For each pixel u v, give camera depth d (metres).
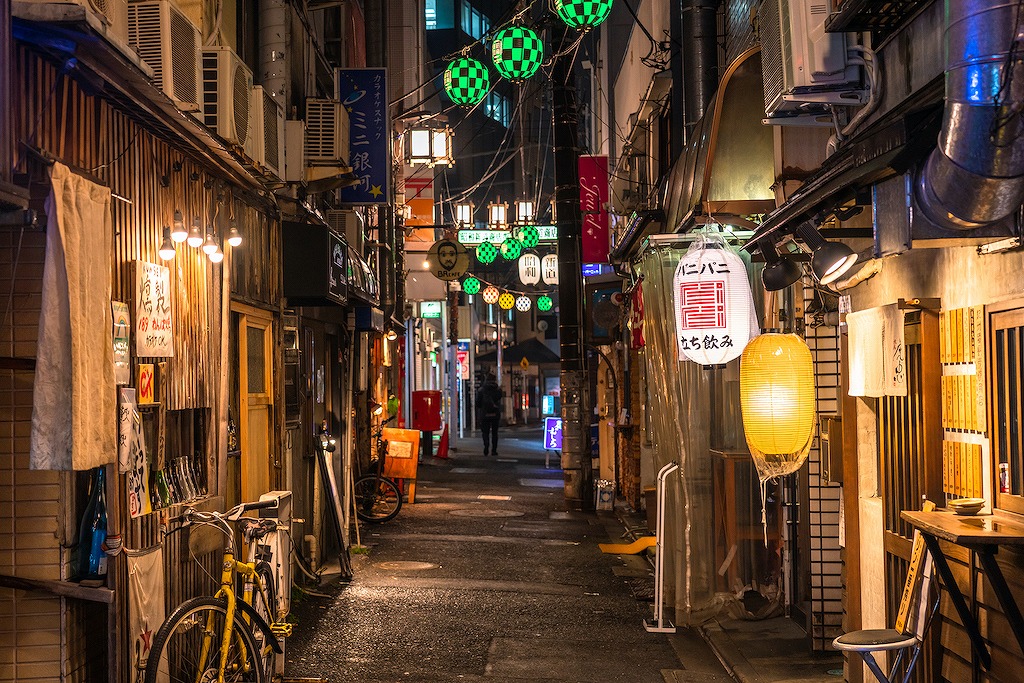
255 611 6.79
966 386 5.32
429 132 20.80
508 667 8.28
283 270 10.60
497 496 20.92
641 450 17.50
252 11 10.27
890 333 6.03
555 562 13.29
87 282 5.31
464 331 51.84
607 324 19.16
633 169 22.30
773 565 9.98
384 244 20.81
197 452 7.98
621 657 8.70
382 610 10.30
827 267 5.85
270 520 7.01
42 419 5.07
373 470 18.08
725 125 9.38
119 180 6.21
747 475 10.02
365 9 17.98
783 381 7.68
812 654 8.55
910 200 4.52
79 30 4.75
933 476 5.65
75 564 5.66
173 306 7.14
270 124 8.85
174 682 6.39
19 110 4.98
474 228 27.62
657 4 17.56
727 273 8.23
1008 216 4.34
